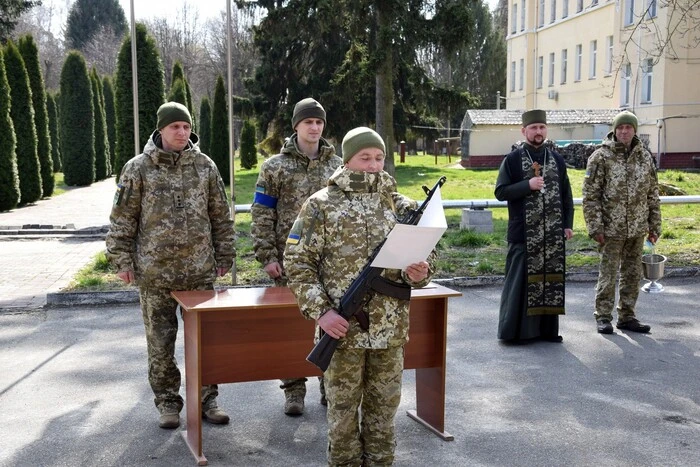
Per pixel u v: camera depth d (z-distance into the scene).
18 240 14.53
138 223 4.92
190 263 4.90
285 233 5.11
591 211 7.30
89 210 19.97
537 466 4.38
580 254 11.58
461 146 37.97
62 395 5.67
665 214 16.59
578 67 42.22
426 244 3.48
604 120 36.59
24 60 23.91
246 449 4.64
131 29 9.95
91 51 66.81
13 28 33.34
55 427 5.01
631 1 33.34
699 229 14.17
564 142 34.44
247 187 26.36
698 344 7.06
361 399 3.90
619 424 5.06
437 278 9.81
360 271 3.64
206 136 34.97
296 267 3.65
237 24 52.25
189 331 4.53
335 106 31.08
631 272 7.48
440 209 3.60
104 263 10.46
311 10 20.12
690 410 5.34
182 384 6.00
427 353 4.86
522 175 6.99
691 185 23.36
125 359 6.62
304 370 4.71
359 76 19.25
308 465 4.41
